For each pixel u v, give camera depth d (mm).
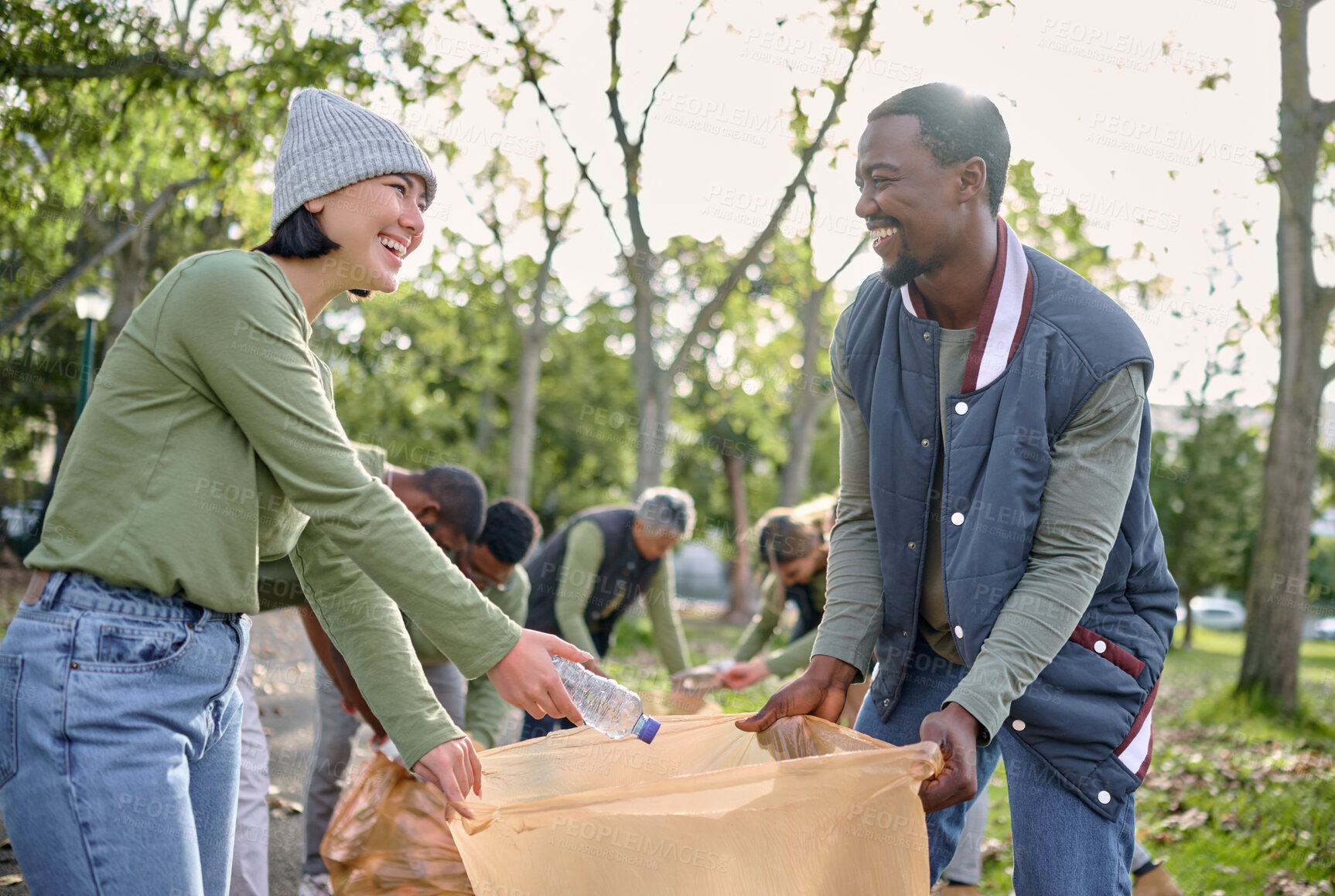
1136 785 2199
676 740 2352
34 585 1623
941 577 2426
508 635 1765
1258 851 4789
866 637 2438
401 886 2631
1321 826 5094
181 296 1632
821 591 4582
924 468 2363
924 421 2354
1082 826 2178
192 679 1657
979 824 3631
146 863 1547
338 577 1958
